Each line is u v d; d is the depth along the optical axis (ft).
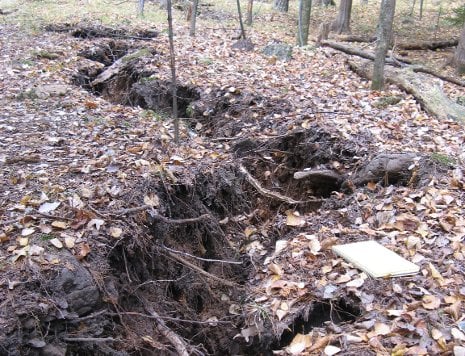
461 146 19.60
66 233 12.66
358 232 14.69
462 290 11.47
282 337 12.01
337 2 75.41
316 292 12.35
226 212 17.84
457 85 33.06
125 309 12.56
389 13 25.80
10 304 10.46
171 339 12.38
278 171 20.27
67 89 25.55
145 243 13.69
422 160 17.49
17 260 11.57
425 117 22.95
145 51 32.19
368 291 11.86
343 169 18.93
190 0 57.93
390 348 10.08
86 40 37.37
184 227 15.96
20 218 12.96
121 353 11.38
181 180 16.60
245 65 30.73
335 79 29.01
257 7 61.93
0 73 27.55
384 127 21.04
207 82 26.68
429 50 44.98
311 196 19.12
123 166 16.48
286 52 33.50
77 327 11.03
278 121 22.00
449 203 15.29
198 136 22.36
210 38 40.29
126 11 51.72
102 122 21.20
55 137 19.06
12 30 39.04
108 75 30.45
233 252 16.83
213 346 13.66
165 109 26.58
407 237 13.98
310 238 14.78
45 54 32.14
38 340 10.19
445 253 13.03
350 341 10.47
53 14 46.68
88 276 11.60
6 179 15.26
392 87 27.20
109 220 13.35
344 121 21.30
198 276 15.29
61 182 15.21
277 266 13.84
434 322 10.57
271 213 18.62
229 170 18.34
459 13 47.62
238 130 22.40
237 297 14.69
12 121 20.62
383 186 17.40
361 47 42.29
